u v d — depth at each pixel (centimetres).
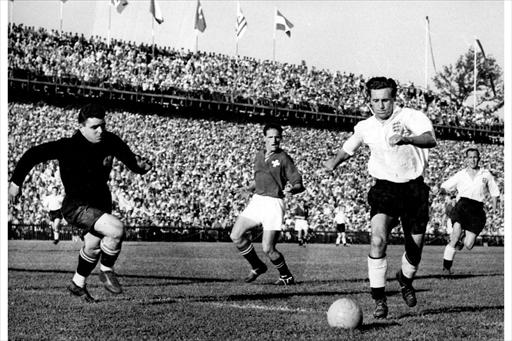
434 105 3428
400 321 542
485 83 3678
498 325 532
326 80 3372
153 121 2900
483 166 3341
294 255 1516
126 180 2428
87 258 605
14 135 2592
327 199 2736
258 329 489
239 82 3228
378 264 554
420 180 575
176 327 491
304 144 3152
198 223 2397
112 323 503
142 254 1414
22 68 2691
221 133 2989
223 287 765
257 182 819
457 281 911
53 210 1723
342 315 495
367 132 575
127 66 2967
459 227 1046
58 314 540
